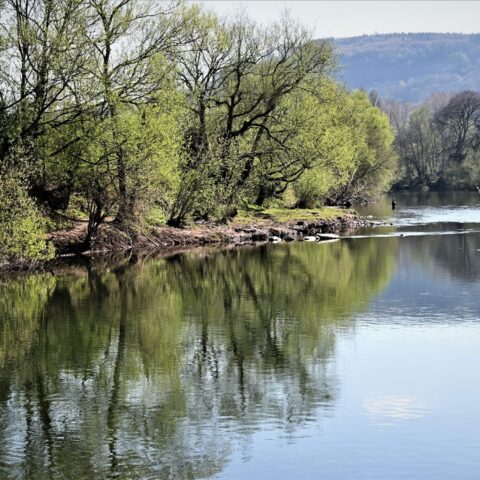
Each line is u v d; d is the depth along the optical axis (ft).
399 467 47.16
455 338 77.82
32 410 57.26
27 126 125.70
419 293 103.04
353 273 120.06
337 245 157.28
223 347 74.69
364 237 172.86
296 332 80.53
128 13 131.95
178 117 153.48
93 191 130.82
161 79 137.18
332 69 188.34
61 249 132.26
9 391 61.46
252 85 184.24
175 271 120.67
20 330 81.10
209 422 54.70
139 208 138.62
